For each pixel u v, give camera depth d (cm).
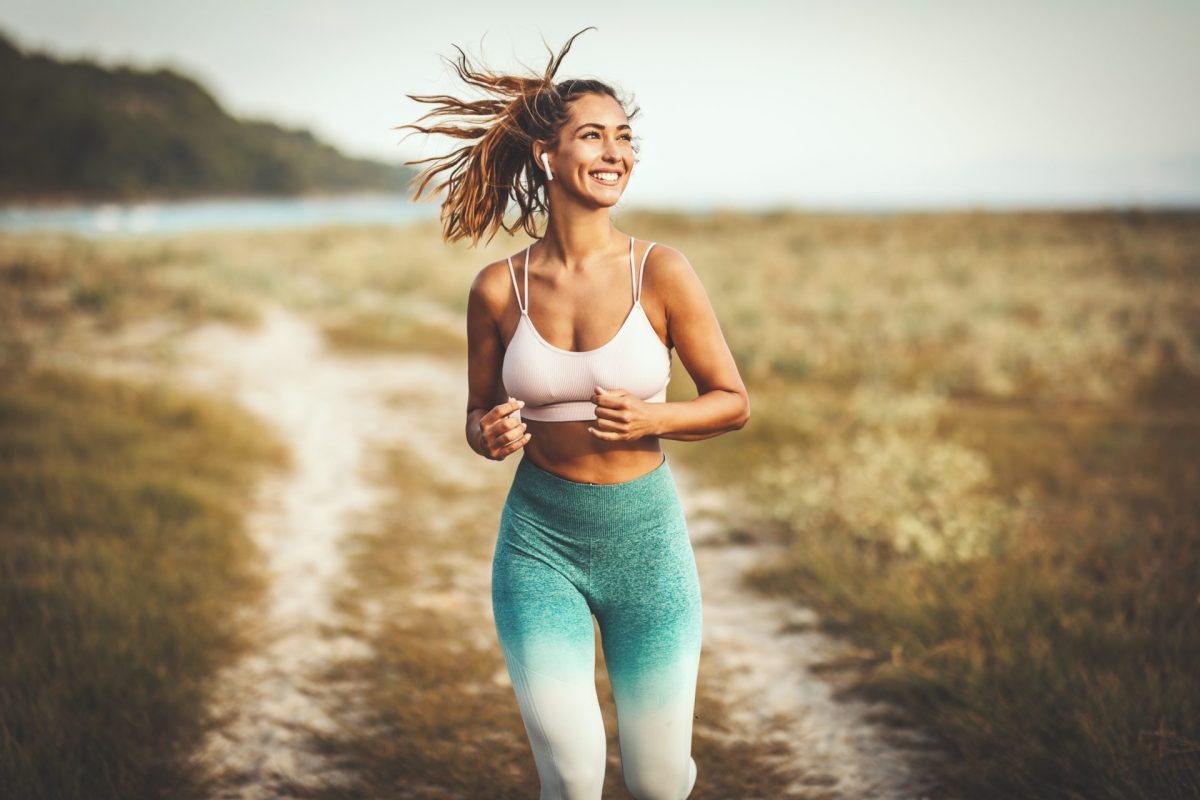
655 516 193
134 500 546
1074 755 261
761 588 458
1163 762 247
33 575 407
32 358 1081
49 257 1873
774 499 586
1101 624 342
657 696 188
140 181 19638
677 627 191
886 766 286
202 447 720
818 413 836
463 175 223
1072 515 502
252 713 328
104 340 1317
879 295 1778
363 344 1387
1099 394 1035
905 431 755
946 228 3459
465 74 216
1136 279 2097
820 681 352
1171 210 4084
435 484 692
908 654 352
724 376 191
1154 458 675
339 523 587
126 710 303
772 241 3161
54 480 557
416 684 350
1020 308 1675
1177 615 351
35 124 18338
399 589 466
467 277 2225
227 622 407
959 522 460
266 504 625
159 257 2392
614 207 197
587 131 187
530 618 187
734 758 295
